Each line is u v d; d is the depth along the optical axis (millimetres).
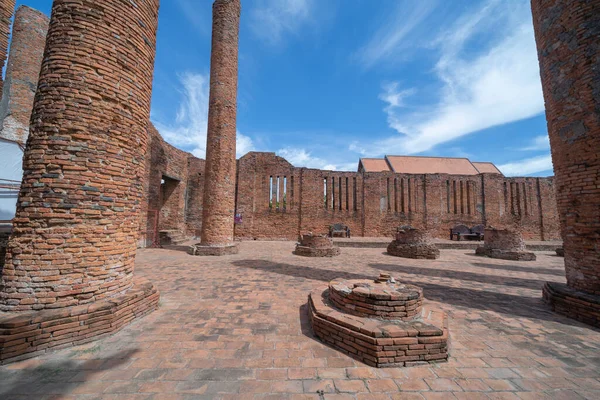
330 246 12484
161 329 3949
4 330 3002
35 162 3697
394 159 26750
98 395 2479
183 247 14289
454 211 21375
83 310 3504
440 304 5410
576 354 3436
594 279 4656
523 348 3580
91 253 3854
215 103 12320
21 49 12430
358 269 8953
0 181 9836
